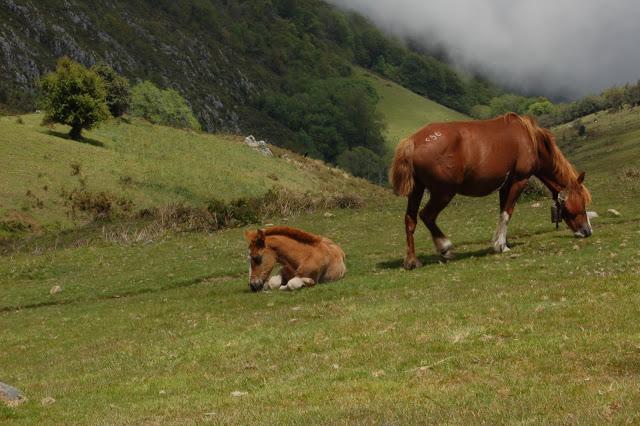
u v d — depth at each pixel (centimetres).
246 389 903
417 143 1688
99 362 1227
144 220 4288
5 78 16900
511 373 802
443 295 1351
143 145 8781
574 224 1911
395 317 1166
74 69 8019
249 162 9538
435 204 1738
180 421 770
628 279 1243
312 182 9775
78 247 3397
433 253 2042
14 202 5781
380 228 2917
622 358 797
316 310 1357
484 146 1703
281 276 1698
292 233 1652
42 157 6994
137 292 2250
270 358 1042
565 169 1864
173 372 1055
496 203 3281
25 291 2427
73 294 2312
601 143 16150
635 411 617
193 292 1975
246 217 3819
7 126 7612
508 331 979
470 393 741
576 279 1343
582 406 652
